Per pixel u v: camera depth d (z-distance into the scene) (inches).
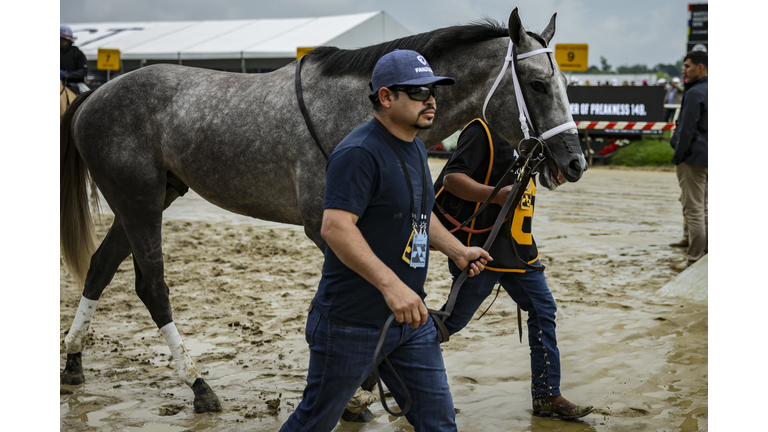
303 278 241.8
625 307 194.9
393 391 91.0
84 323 144.9
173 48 781.9
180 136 136.3
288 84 132.1
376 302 83.7
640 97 677.3
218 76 140.6
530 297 125.2
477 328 180.9
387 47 127.7
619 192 511.2
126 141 138.7
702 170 242.7
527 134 117.1
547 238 318.3
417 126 83.6
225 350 164.7
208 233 335.0
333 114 125.9
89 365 155.1
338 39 731.4
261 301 209.6
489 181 123.4
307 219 127.4
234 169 132.9
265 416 127.6
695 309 188.2
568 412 123.1
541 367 125.9
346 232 77.9
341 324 84.4
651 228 349.1
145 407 132.0
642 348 160.4
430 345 89.2
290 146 127.8
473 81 124.3
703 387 136.2
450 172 120.0
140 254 140.3
